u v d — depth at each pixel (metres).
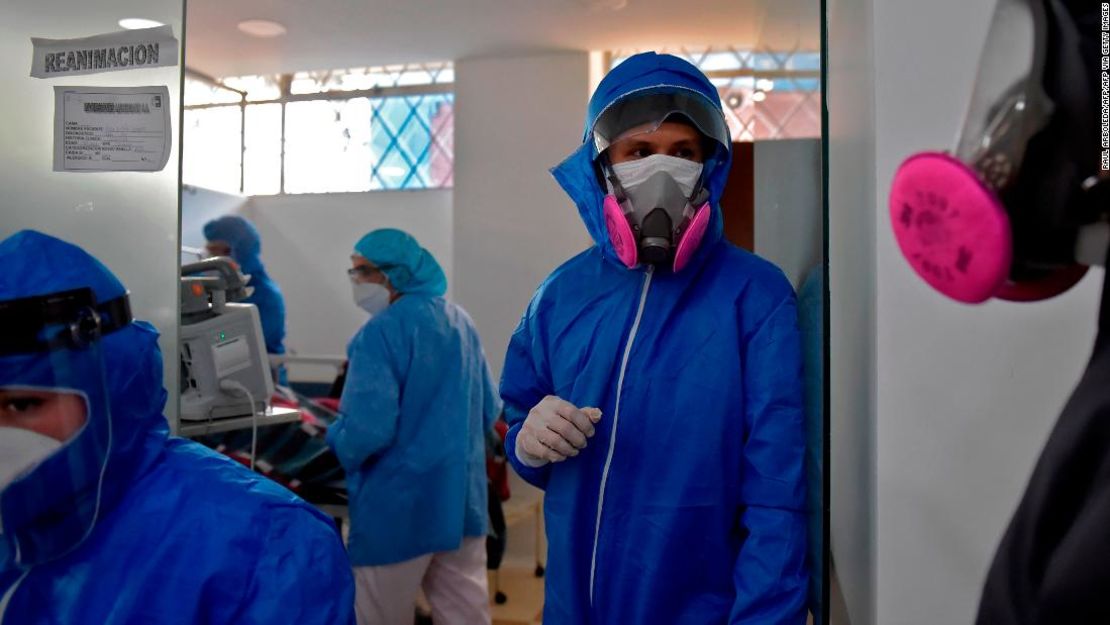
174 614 0.77
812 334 0.95
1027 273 0.72
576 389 1.11
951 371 0.77
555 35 3.20
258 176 4.06
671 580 1.04
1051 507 0.72
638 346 1.08
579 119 3.41
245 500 0.81
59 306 0.76
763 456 1.00
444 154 3.83
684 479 1.03
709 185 1.12
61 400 0.77
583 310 1.14
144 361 0.82
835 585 1.24
